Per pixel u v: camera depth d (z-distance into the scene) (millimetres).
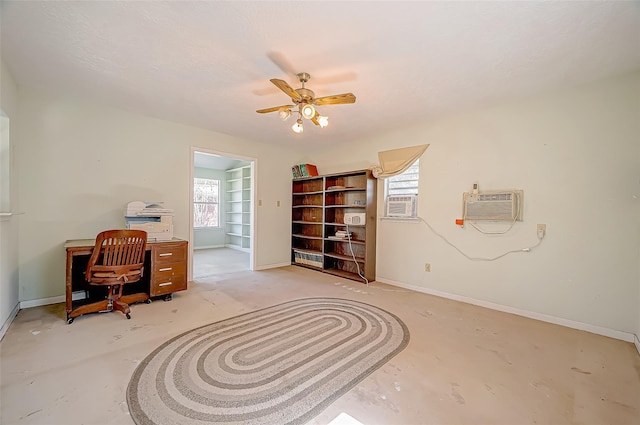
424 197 3850
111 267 2746
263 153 5137
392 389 1718
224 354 2092
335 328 2580
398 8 1675
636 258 2422
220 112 3562
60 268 3180
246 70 2463
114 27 1888
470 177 3414
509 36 1938
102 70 2500
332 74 2506
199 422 1433
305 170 5266
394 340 2355
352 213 4723
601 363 2047
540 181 2910
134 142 3662
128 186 3625
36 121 3004
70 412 1476
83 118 3289
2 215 2252
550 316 2842
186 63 2361
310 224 5598
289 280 4336
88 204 3346
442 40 1994
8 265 2545
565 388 1751
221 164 7961
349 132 4328
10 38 2018
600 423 1458
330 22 1812
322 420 1459
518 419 1482
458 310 3133
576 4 1620
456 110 3361
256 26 1862
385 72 2463
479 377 1854
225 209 8555
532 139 2963
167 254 3289
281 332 2480
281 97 3074
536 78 2551
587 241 2652
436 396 1658
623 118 2479
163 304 3176
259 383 1755
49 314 2814
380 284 4199
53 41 2055
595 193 2615
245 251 7559
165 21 1820
